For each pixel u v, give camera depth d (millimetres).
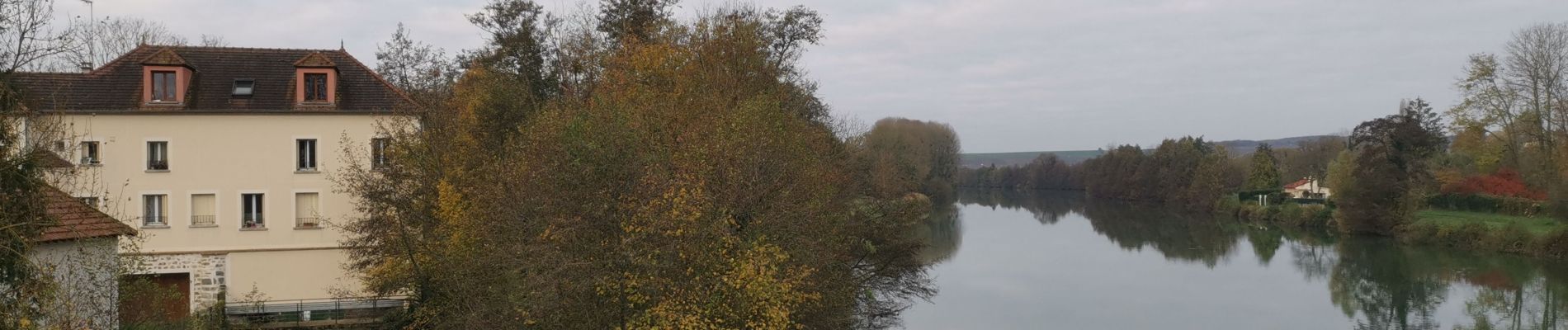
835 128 40062
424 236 25281
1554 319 35219
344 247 27094
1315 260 52469
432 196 25141
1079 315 36781
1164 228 76000
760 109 23219
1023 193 152250
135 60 30266
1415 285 42938
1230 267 50469
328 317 27984
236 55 31062
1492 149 60844
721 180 19844
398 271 24938
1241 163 99062
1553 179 49344
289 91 30422
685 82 26500
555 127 20297
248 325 25438
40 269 13758
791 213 21062
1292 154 105375
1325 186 78625
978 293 41531
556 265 16969
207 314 25297
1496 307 37625
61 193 18688
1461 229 53250
